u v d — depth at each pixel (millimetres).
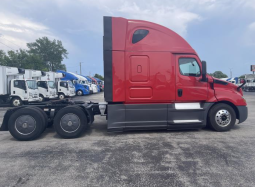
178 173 3562
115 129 5871
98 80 48219
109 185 3191
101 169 3754
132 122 5918
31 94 16172
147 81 5863
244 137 5738
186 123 6070
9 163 4074
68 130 5828
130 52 5789
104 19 5742
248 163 3949
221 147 4887
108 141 5508
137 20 5926
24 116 5719
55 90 21391
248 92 33500
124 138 5770
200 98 6137
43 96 19375
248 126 7156
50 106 6285
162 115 6000
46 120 6008
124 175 3510
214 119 6293
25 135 5684
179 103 6137
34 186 3174
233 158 4199
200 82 6141
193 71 6125
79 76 30750
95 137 5953
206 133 6195
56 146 5148
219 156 4312
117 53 5738
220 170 3660
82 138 5859
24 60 52656
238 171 3617
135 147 4957
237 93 6465
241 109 6441
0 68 15289
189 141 5395
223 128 6328
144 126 5965
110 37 5734
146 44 5871
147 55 5852
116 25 5781
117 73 5746
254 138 5633
